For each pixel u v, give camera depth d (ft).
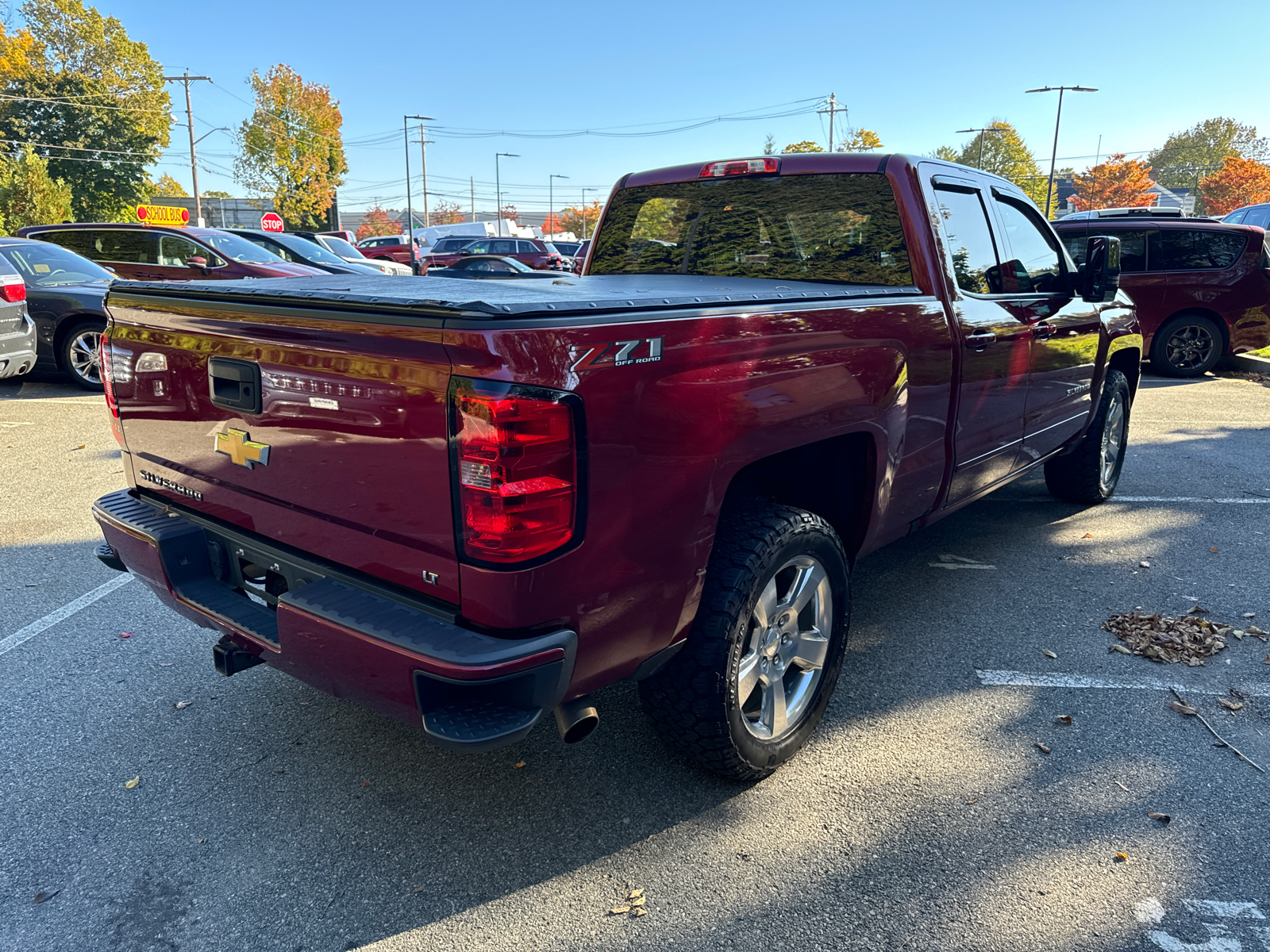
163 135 215.31
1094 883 7.59
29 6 198.29
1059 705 10.57
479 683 6.16
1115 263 13.87
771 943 6.97
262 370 7.43
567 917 7.26
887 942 6.96
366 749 9.70
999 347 11.93
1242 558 15.43
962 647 12.09
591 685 7.13
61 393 30.42
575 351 6.22
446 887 7.60
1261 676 11.27
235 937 7.05
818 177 11.66
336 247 72.64
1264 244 33.60
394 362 6.37
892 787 8.98
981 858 7.91
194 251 39.45
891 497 10.18
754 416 7.64
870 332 9.15
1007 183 13.53
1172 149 490.08
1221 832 8.24
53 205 120.26
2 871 7.75
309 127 255.29
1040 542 16.30
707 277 12.37
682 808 8.67
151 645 12.12
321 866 7.87
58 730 10.01
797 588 8.88
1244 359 36.78
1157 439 24.68
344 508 7.07
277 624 7.42
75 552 15.57
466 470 6.08
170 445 8.83
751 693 8.86
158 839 8.20
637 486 6.79
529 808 8.67
